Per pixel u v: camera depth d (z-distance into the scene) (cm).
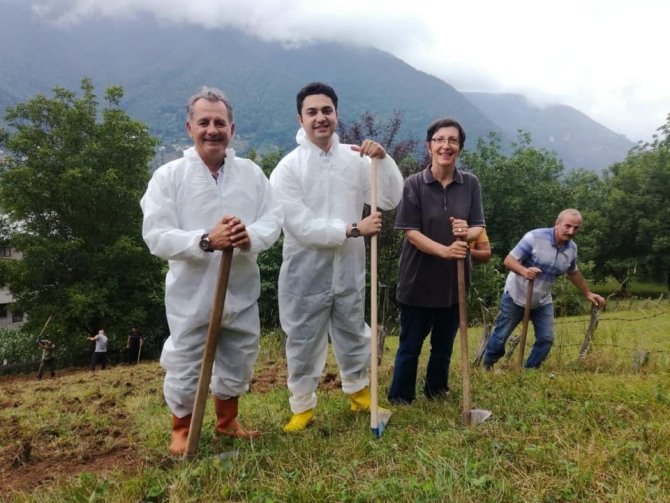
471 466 297
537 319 626
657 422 357
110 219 2566
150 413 534
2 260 2369
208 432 402
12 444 446
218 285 331
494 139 3341
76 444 437
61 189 2350
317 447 350
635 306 1315
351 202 415
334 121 398
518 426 369
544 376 516
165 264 2634
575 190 3856
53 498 311
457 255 405
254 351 385
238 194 362
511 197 3147
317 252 405
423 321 457
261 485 297
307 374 418
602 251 3619
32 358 2692
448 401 461
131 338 2081
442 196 443
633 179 3603
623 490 266
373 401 371
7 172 2328
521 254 602
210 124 344
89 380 935
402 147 1595
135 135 2620
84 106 2533
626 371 578
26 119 2475
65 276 2484
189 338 360
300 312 410
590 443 323
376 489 281
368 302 1286
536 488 277
